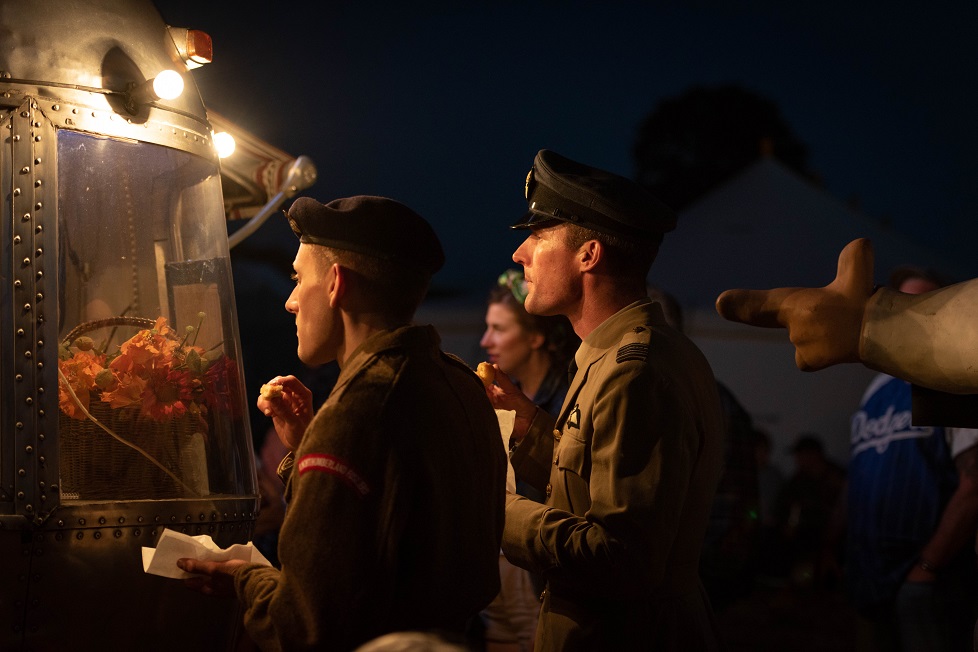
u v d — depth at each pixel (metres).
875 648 3.83
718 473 2.16
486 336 3.51
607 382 1.99
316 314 1.75
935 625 3.58
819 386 9.45
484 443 1.76
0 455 1.88
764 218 10.83
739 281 10.54
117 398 2.04
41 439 1.91
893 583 3.69
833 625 7.14
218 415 2.22
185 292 2.24
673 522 1.90
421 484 1.61
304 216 1.75
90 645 1.96
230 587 1.73
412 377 1.65
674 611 2.04
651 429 1.92
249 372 7.18
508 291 3.48
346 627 1.52
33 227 1.97
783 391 9.48
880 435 3.82
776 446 9.38
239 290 7.91
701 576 2.80
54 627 1.91
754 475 2.87
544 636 2.05
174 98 2.23
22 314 1.93
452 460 1.66
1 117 1.99
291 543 1.55
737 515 2.81
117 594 1.98
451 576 1.63
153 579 2.03
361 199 1.76
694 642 2.06
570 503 2.05
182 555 1.73
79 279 2.05
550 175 2.19
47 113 2.02
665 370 1.98
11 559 1.87
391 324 1.74
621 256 2.14
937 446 3.67
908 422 3.73
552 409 3.37
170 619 2.06
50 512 1.90
